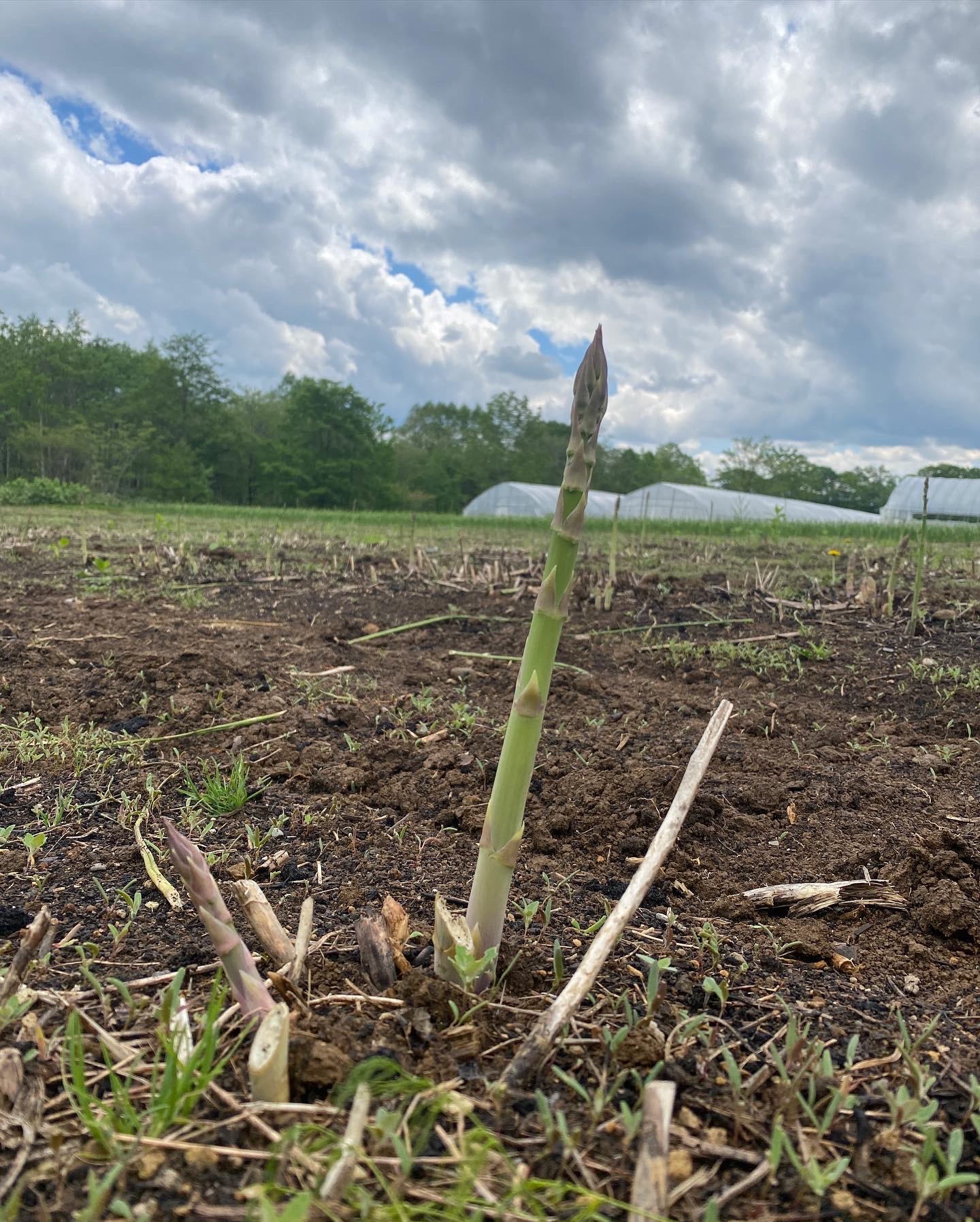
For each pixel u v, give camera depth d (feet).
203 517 75.25
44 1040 4.85
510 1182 4.01
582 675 14.87
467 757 10.75
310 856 8.17
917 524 52.95
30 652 15.31
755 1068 5.16
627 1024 5.41
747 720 12.67
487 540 45.91
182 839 4.86
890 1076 5.13
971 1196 4.19
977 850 8.14
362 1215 3.64
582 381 5.24
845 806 9.61
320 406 229.04
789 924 7.25
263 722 12.05
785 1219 4.00
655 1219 3.77
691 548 38.24
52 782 9.74
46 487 112.78
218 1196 3.91
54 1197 3.87
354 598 22.89
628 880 8.02
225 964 5.04
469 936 5.59
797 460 270.46
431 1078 4.81
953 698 13.85
